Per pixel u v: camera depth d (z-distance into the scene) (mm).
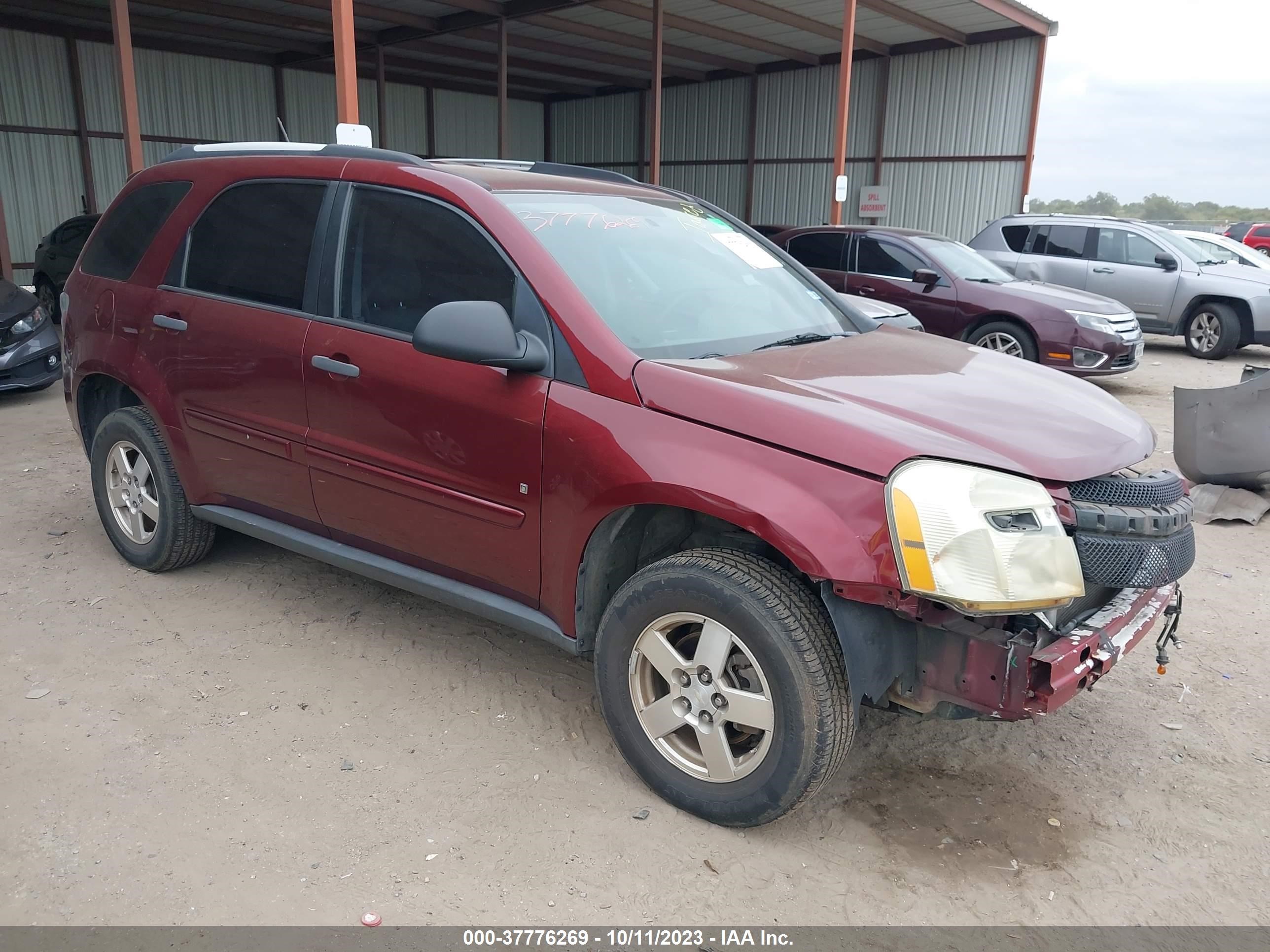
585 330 2680
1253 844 2625
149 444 3939
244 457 3578
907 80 21219
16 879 2344
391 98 25125
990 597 2156
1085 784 2898
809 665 2318
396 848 2502
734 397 2459
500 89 18484
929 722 3248
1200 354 12203
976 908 2350
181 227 3799
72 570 4285
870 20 18594
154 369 3807
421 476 3014
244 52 22188
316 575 4301
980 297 9336
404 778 2814
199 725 3062
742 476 2354
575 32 19703
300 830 2561
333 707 3199
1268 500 5582
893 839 2611
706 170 25594
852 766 2971
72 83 19594
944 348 3375
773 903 2344
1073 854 2568
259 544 4668
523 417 2727
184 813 2619
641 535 2775
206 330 3588
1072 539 2303
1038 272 12938
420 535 3100
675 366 2629
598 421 2592
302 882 2367
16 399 8367
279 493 3518
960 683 2346
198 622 3795
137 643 3604
